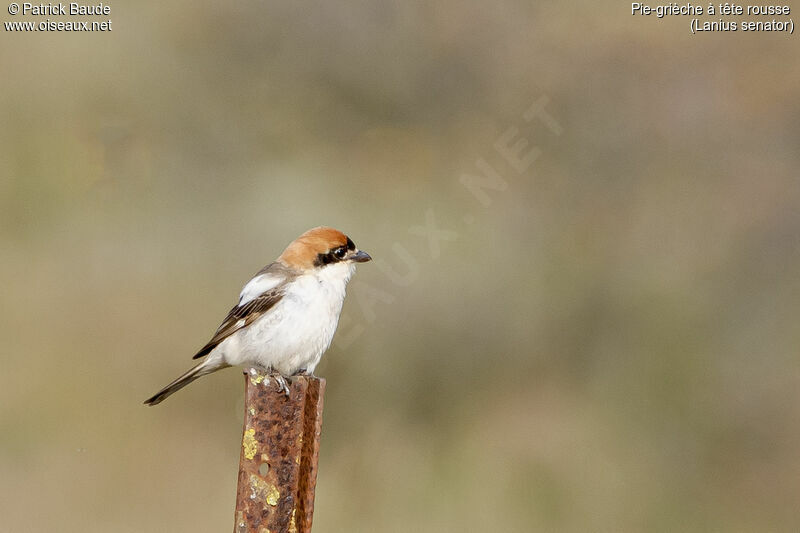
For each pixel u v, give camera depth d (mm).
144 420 12422
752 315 13070
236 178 14711
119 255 13906
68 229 14008
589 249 13656
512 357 13016
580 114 14461
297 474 4434
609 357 12945
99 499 11484
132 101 14883
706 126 14227
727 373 12750
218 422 12547
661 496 11477
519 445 12102
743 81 14227
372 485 11453
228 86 15211
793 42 14102
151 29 15195
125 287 13594
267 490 4398
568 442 12078
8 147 14180
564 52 14703
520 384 12875
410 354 12820
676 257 13531
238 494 4383
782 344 12859
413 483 11438
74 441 12086
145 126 14836
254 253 13938
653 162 14195
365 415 12414
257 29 15336
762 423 12367
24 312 13172
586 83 14570
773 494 11688
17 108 14398
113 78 14898
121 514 11422
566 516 11133
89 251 13867
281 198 14258
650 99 14391
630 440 12180
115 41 15000
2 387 12438
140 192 14445
